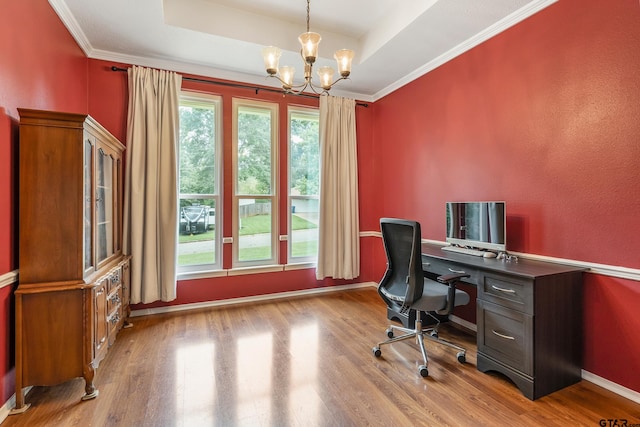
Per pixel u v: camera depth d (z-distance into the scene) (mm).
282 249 3887
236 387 1976
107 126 3062
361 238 4309
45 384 1805
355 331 2852
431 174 3371
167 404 1810
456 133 3051
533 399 1852
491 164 2705
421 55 3125
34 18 2006
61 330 1836
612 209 1933
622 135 1882
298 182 4035
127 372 2146
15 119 1805
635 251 1840
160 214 3164
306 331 2844
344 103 4082
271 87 3758
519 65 2463
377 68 3414
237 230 3688
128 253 3041
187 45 2920
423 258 2779
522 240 2457
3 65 1695
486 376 2119
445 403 1823
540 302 1873
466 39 2818
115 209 2709
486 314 2152
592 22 2010
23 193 1797
